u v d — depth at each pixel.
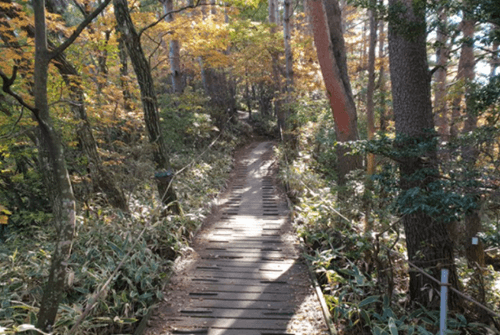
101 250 5.40
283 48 15.05
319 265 5.55
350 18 18.75
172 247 6.13
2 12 4.69
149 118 7.06
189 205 8.52
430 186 3.53
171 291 4.98
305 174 11.28
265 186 11.98
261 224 8.18
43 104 2.84
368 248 5.59
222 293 4.95
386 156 4.20
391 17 4.06
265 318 4.33
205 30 9.51
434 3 3.73
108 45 6.76
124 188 7.30
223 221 8.45
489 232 4.29
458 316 4.25
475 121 6.43
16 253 5.00
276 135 24.16
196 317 4.34
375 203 6.27
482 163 3.58
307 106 13.33
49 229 6.82
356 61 18.44
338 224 6.91
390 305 4.59
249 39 14.90
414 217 4.60
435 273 4.53
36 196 8.62
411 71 4.48
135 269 4.96
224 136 19.08
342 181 8.28
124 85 6.99
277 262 6.05
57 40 6.10
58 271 2.84
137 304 4.61
